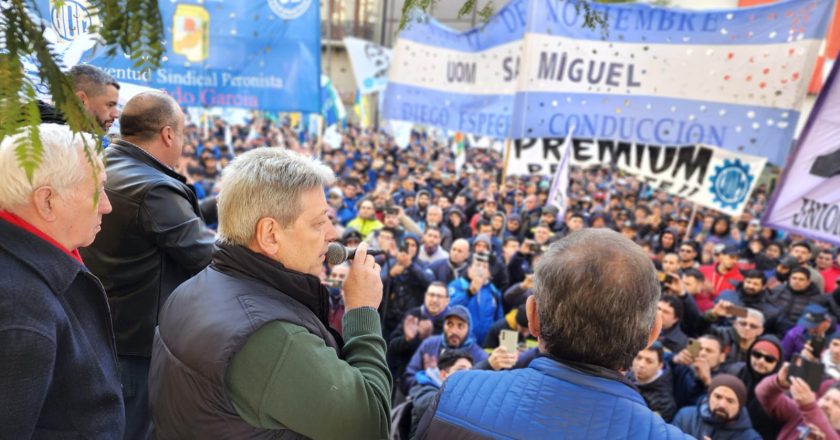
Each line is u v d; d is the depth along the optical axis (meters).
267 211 0.99
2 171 0.88
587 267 0.87
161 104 1.62
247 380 0.89
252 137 15.62
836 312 4.48
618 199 10.73
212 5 4.05
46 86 0.60
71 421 0.98
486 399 0.87
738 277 5.34
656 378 2.85
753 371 3.15
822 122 3.22
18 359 0.83
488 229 5.98
